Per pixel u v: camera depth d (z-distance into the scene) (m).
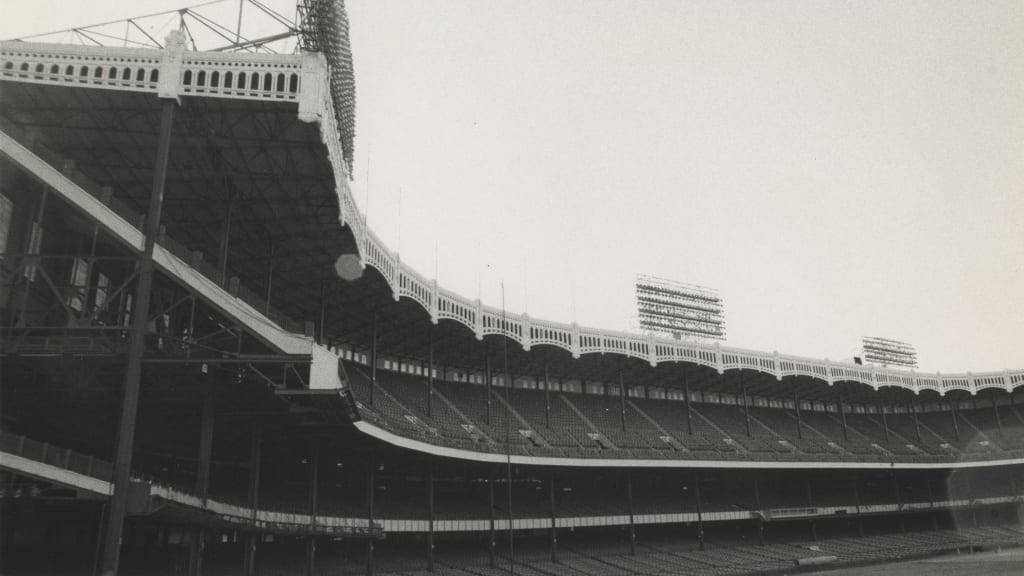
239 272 46.34
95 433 38.41
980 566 71.94
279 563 47.28
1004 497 96.56
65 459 27.00
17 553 31.22
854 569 71.88
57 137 33.50
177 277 31.27
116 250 36.09
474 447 56.59
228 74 30.33
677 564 66.75
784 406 99.56
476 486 66.50
